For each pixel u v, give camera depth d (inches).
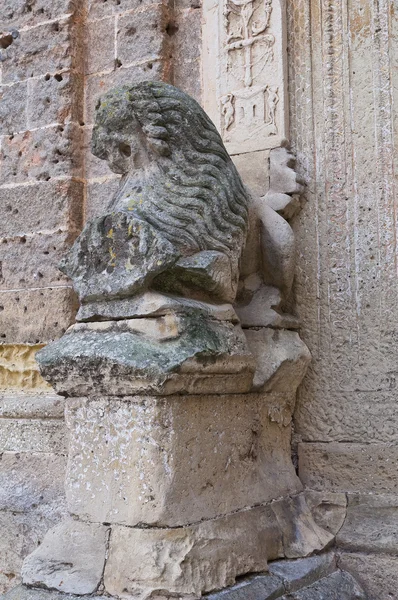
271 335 100.3
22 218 128.6
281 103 110.4
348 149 107.3
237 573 84.0
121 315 83.7
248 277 103.1
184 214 87.0
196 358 80.2
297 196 107.7
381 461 100.3
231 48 115.9
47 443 118.3
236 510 88.4
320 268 107.1
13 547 111.4
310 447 104.9
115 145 93.7
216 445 87.0
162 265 80.9
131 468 80.8
